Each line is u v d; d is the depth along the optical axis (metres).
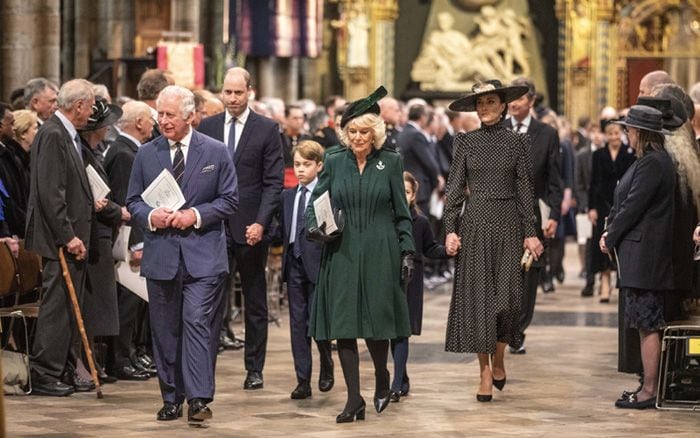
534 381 28.47
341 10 83.38
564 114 83.06
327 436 22.14
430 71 84.25
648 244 24.66
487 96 25.70
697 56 83.44
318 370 29.66
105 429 22.56
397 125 51.22
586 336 36.31
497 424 23.39
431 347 33.84
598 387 27.67
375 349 24.00
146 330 29.55
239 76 26.89
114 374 28.31
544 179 31.78
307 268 25.70
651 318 24.86
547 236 31.58
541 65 85.62
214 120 27.20
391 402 25.61
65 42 60.75
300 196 26.36
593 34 82.56
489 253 25.45
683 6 83.50
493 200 25.53
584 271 55.31
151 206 23.31
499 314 25.53
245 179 26.83
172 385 23.58
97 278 26.88
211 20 67.38
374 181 23.45
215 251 23.42
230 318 33.31
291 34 67.62
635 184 24.72
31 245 25.92
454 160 25.92
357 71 83.19
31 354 27.69
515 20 84.44
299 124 43.84
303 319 26.05
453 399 26.09
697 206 25.16
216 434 22.22
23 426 22.72
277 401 25.64
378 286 23.38
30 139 28.58
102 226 26.88
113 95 50.03
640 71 84.12
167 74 30.50
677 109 25.39
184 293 23.28
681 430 22.91
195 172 23.42
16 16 41.22
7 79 41.31
